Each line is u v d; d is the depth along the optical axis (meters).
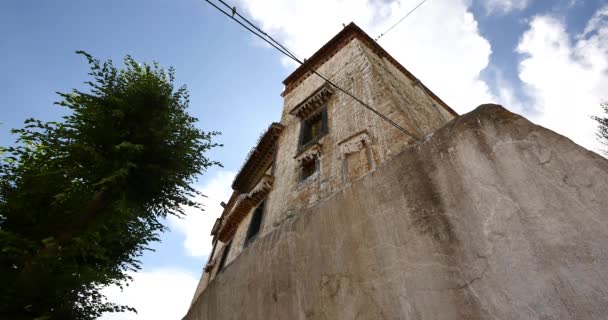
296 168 10.87
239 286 4.67
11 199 5.32
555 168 2.70
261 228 10.58
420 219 3.25
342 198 4.12
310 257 3.94
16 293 4.86
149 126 7.01
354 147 8.77
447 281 2.77
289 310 3.76
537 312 2.23
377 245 3.42
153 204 7.02
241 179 17.02
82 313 5.87
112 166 6.28
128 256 7.60
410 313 2.82
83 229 5.77
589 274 2.15
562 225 2.42
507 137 3.11
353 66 13.36
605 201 2.32
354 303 3.24
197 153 7.63
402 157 3.87
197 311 5.36
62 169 5.74
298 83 17.66
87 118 6.56
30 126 5.70
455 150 3.40
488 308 2.46
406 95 12.62
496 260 2.61
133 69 7.93
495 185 2.93
